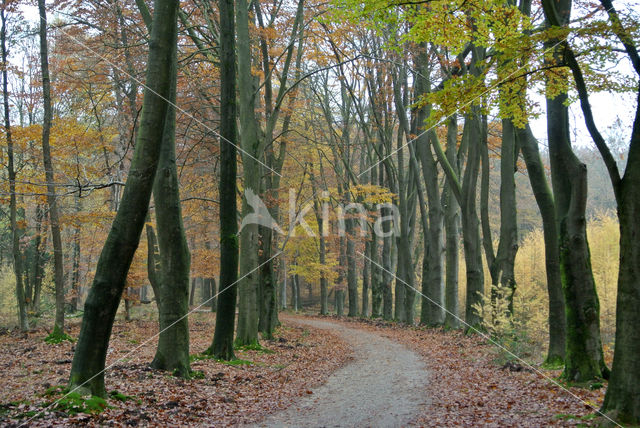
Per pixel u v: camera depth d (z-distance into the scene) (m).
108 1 15.66
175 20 7.83
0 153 17.72
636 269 5.90
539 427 6.44
